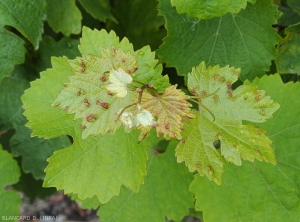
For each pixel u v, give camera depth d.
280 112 0.24
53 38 0.32
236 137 0.21
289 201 0.24
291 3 0.27
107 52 0.21
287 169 0.24
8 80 0.31
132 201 0.27
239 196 0.24
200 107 0.21
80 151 0.22
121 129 0.22
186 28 0.26
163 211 0.27
